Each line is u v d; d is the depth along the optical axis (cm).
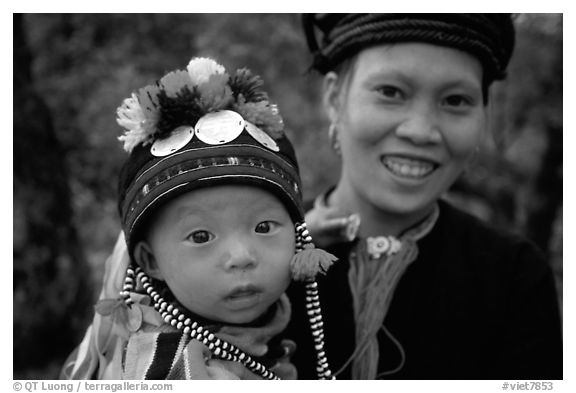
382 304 128
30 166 206
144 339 101
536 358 128
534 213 282
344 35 129
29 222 209
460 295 130
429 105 124
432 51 122
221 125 99
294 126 255
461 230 138
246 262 96
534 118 259
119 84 221
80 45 222
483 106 139
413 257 131
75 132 219
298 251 104
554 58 245
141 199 98
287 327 128
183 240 98
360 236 136
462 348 128
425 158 125
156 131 101
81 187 228
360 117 127
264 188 98
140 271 107
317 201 146
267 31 241
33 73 220
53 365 218
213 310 100
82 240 233
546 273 134
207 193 96
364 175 130
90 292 224
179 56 239
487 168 281
